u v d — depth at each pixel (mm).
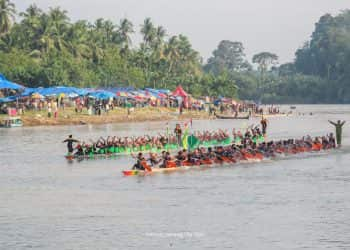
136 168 88750
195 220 60812
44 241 54406
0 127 173625
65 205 67625
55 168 93375
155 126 182375
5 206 67375
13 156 107750
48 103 192500
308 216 61906
